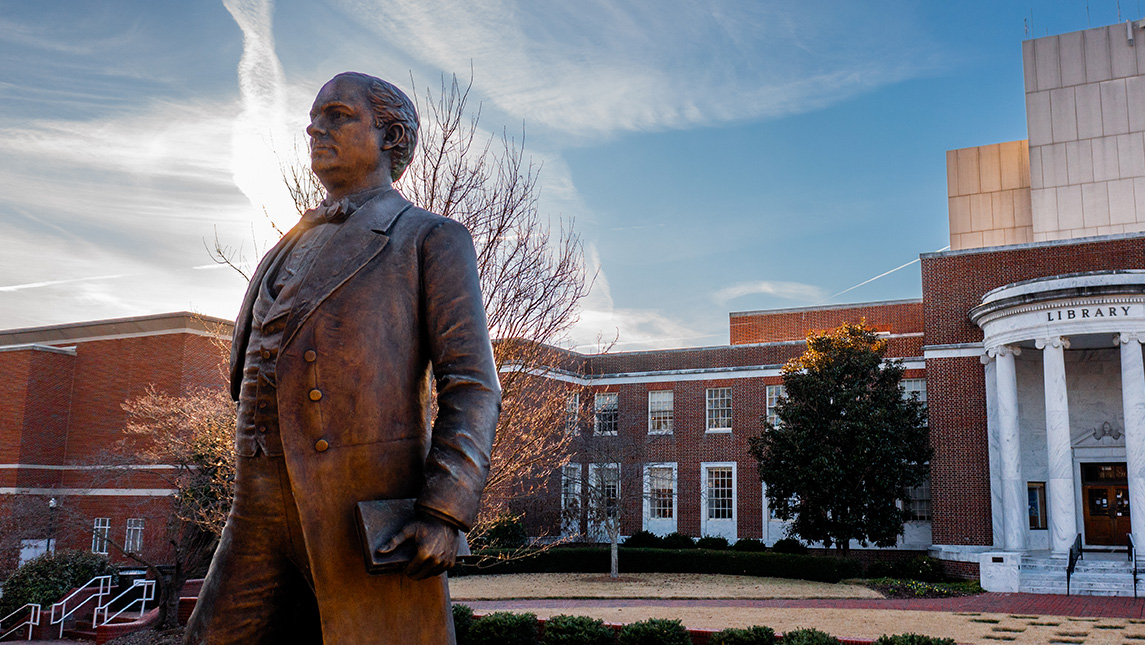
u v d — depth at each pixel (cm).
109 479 3162
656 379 4253
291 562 272
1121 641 1619
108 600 2656
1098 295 2775
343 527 250
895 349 3856
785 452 3225
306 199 1264
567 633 1462
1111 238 3183
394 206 287
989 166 4384
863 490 3128
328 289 261
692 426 4141
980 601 2356
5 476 3497
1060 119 3966
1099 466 3247
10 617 2483
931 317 3422
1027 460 3309
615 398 4328
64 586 2614
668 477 4134
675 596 2495
